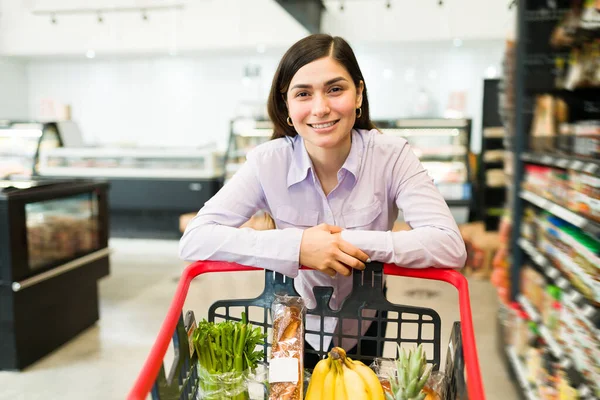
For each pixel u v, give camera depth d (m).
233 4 7.32
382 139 1.35
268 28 7.28
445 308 3.79
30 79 8.90
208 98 8.46
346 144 1.28
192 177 6.50
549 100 3.12
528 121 3.15
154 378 0.85
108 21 7.67
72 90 8.82
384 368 1.09
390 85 7.93
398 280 4.62
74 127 7.37
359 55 7.97
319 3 6.56
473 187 5.72
